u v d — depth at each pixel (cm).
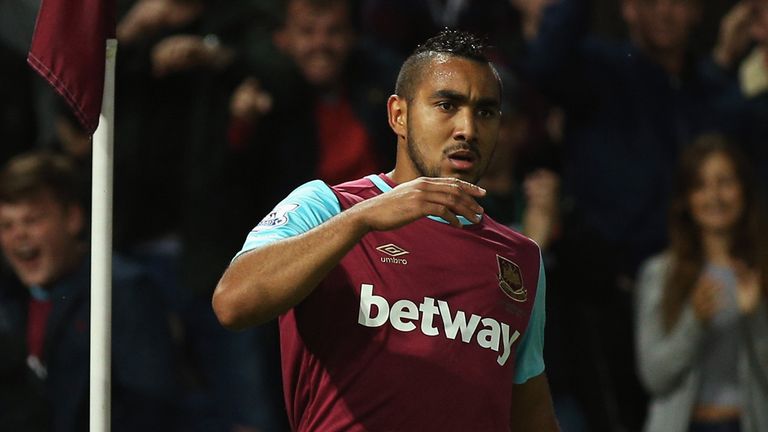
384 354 1078
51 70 1188
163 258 2109
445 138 1101
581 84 2270
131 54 2100
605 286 2112
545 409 1213
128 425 1853
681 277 1994
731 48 2359
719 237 2002
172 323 2044
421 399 1078
